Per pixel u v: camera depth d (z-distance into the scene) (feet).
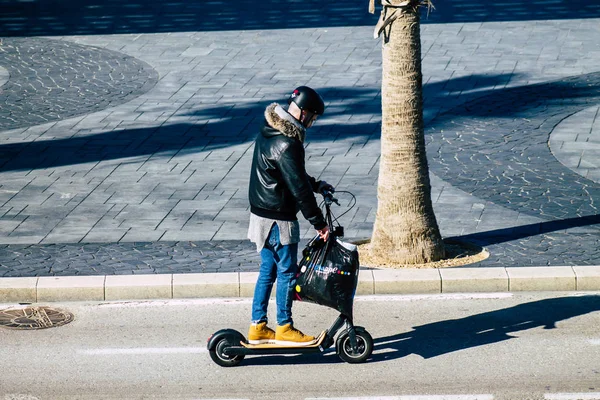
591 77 78.79
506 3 109.40
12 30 101.76
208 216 51.37
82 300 41.14
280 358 35.06
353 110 71.56
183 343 36.32
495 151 61.82
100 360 34.78
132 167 59.98
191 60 87.40
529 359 34.27
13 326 38.14
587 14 102.53
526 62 83.76
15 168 60.03
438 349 35.40
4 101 75.46
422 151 44.11
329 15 105.09
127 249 46.57
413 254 44.32
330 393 31.81
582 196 53.21
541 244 46.19
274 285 41.50
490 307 39.75
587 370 33.22
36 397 31.63
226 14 107.34
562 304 39.91
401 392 31.76
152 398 31.58
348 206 52.47
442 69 82.12
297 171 32.07
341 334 34.14
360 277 41.63
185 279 41.45
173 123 69.31
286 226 33.12
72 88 79.20
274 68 83.76
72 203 53.67
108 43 94.89
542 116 69.10
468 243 46.78
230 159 61.36
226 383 32.78
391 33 43.11
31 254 46.03
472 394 31.45
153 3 114.73
